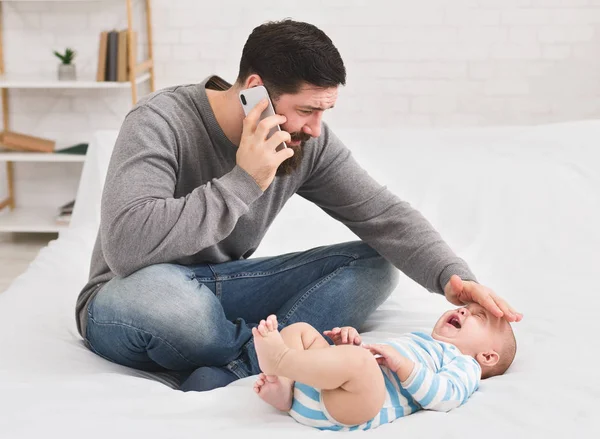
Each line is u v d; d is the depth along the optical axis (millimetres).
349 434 1277
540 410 1351
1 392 1448
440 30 3904
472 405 1386
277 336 1304
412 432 1273
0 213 4129
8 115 4125
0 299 1997
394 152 2859
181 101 1717
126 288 1573
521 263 2277
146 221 1534
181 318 1551
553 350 1632
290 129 1630
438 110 3982
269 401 1349
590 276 2150
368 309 1841
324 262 1861
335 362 1277
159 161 1618
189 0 3967
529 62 3910
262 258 1895
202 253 1813
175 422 1329
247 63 1634
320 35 1597
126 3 3932
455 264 1743
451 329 1595
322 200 1932
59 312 1940
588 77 3910
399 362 1342
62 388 1473
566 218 2477
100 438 1266
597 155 2762
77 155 3873
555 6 3852
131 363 1685
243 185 1555
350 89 3998
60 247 2465
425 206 2604
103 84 3748
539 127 3000
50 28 4039
